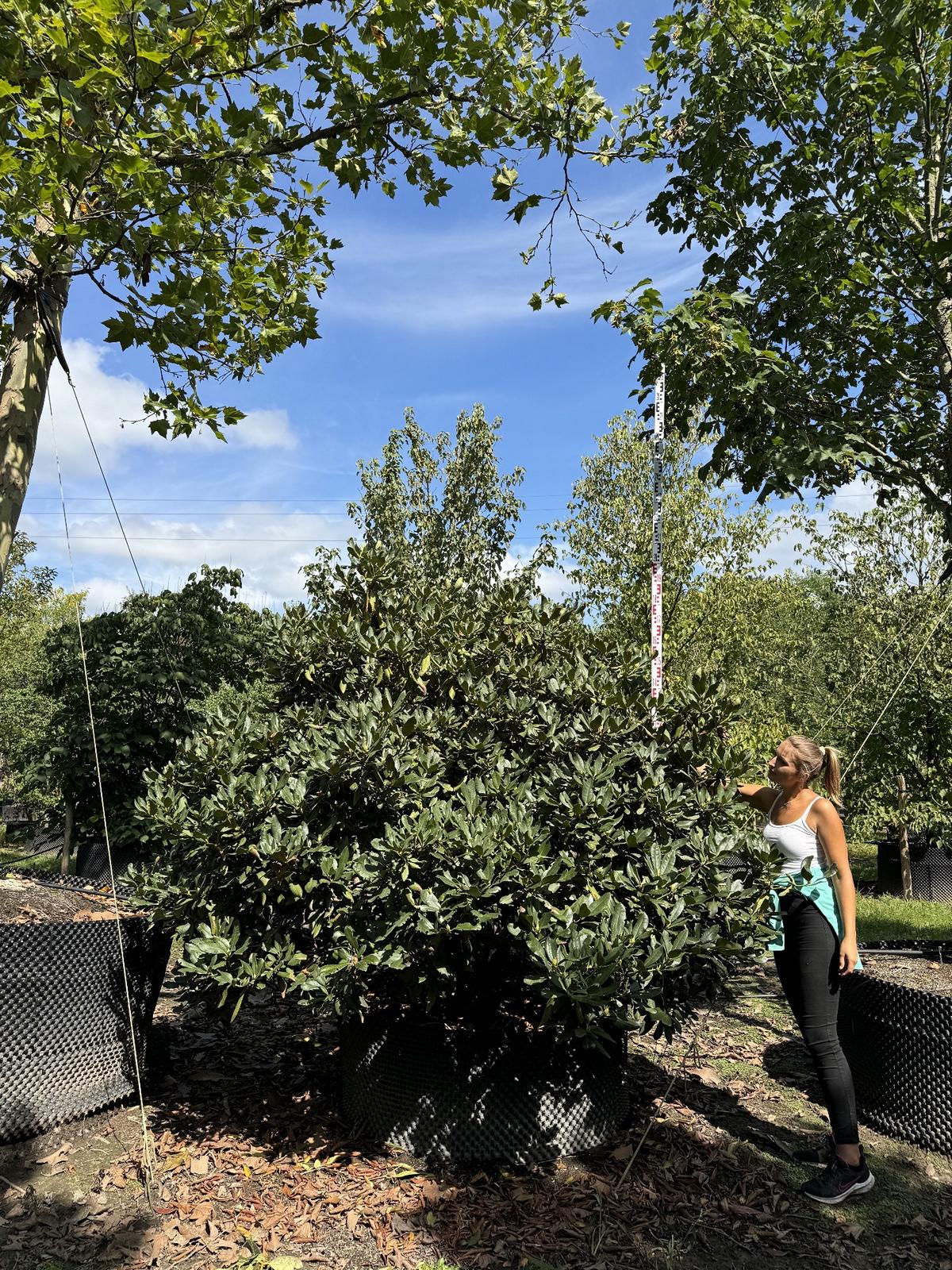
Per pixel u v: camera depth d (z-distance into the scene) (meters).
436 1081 3.16
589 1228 2.76
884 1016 3.61
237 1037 4.42
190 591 10.38
